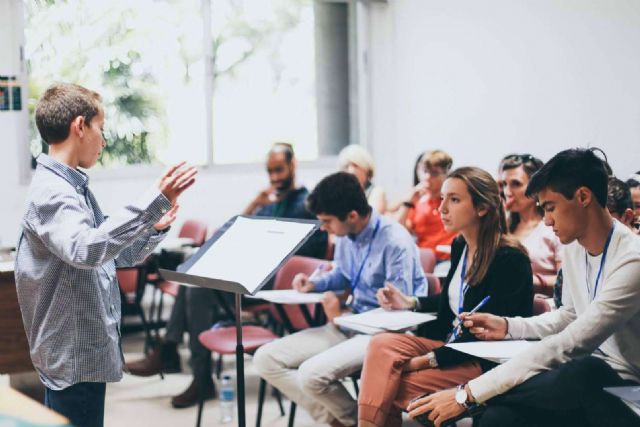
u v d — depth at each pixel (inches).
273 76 253.0
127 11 229.8
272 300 126.2
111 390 173.5
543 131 206.4
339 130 265.3
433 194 195.6
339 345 124.5
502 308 104.3
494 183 107.4
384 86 264.2
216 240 105.3
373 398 103.7
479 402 89.6
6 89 212.8
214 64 243.0
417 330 122.6
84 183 91.5
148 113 234.7
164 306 235.9
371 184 210.8
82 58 224.7
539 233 149.3
